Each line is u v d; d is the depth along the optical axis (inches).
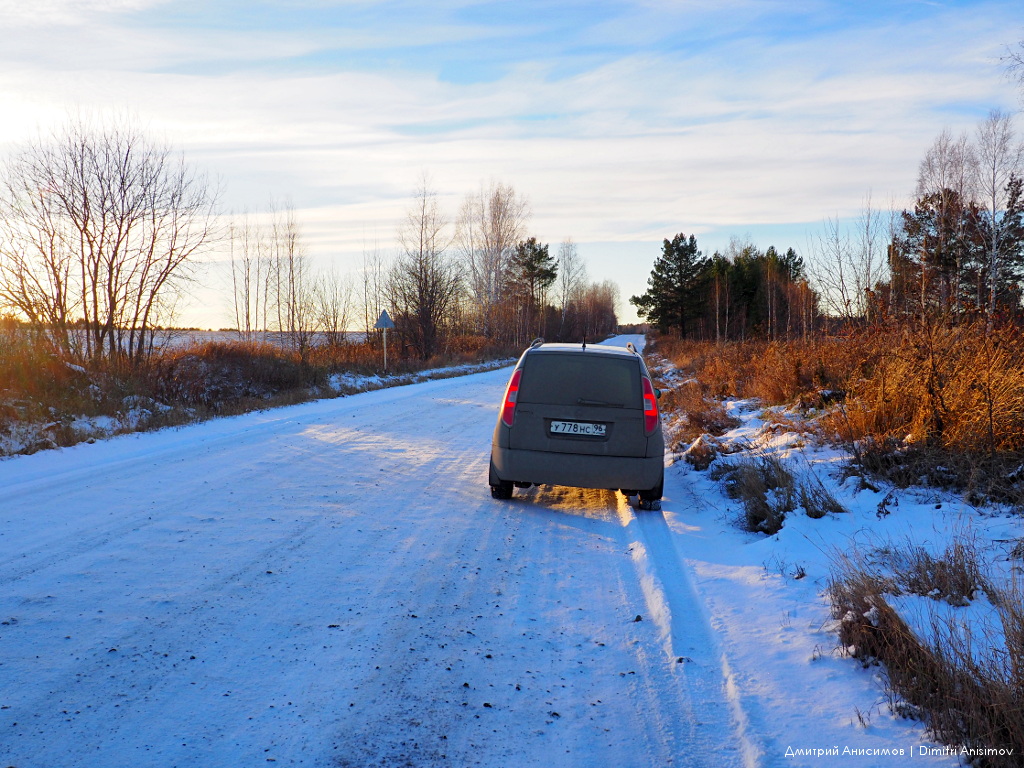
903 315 415.8
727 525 239.9
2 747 104.6
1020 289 346.6
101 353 570.3
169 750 105.3
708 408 442.0
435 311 1462.8
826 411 365.1
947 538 191.3
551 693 127.3
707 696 126.8
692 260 2635.3
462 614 163.0
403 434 454.3
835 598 158.9
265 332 1299.2
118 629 148.6
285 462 343.6
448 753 107.2
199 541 211.8
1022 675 110.1
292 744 108.1
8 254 557.6
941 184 1299.2
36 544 204.2
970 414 255.1
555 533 236.5
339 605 166.1
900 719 115.0
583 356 268.7
